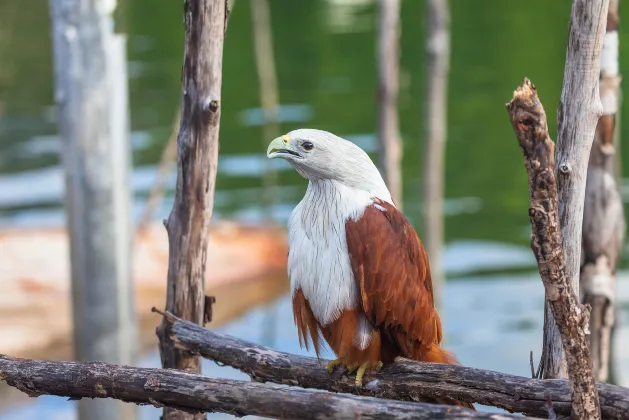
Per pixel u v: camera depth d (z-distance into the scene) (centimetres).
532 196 438
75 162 1066
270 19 4072
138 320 1545
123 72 1080
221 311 1631
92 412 1073
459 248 1922
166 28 3831
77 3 1052
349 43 3662
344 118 2727
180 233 683
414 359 684
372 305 662
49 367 575
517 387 541
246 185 2241
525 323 1566
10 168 2412
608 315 724
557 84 2930
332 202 684
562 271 450
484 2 4206
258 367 633
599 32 546
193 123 662
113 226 1077
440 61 1309
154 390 549
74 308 1091
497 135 2644
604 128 710
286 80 3178
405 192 2191
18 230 1927
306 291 682
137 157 2448
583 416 479
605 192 717
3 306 1563
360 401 502
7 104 3038
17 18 3934
